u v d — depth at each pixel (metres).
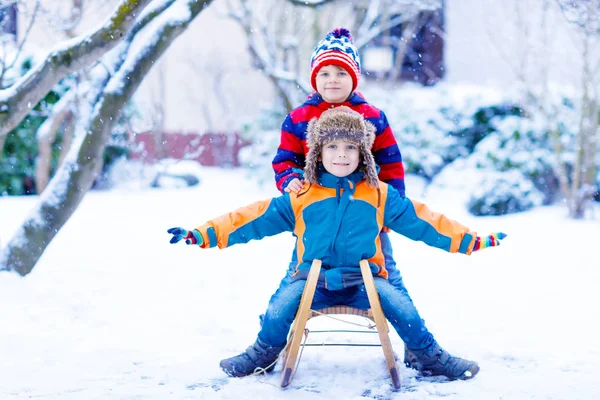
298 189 3.76
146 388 3.69
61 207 6.22
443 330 4.82
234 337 4.71
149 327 4.94
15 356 4.26
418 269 6.96
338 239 3.65
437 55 16.30
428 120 13.48
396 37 16.44
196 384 3.75
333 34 4.09
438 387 3.63
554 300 5.65
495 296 5.81
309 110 4.06
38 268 6.78
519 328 4.84
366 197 3.71
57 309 5.37
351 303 3.71
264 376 3.85
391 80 15.16
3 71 6.29
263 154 14.19
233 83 18.78
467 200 11.21
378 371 3.92
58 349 4.40
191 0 6.15
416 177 13.14
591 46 10.50
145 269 6.95
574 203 10.30
